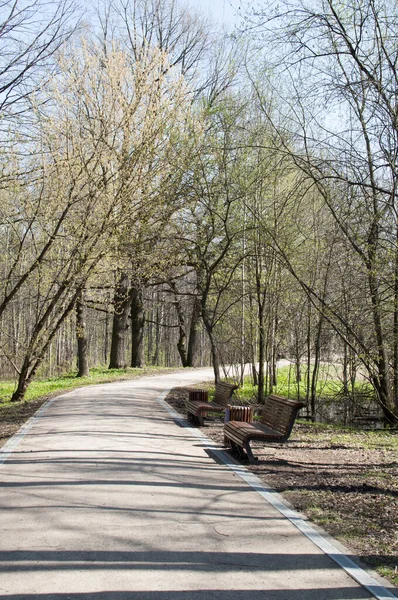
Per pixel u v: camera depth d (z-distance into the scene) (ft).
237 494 22.66
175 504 21.03
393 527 18.62
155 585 13.93
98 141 51.83
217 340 74.59
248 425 32.37
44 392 74.59
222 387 44.62
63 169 49.75
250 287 64.39
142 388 73.97
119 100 52.95
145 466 27.27
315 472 27.07
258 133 51.75
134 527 18.34
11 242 60.08
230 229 60.03
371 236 41.04
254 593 13.57
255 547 16.70
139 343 128.57
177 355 234.17
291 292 64.18
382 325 45.73
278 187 56.24
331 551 16.38
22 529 17.99
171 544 16.83
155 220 61.31
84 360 104.42
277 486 24.12
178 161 56.39
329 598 13.34
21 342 70.74
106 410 49.14
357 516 19.84
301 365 78.28
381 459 31.04
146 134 53.78
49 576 14.39
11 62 35.70
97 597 13.21
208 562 15.48
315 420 59.88
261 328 62.23
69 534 17.56
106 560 15.51
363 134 39.63
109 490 22.79
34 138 41.88
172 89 56.54
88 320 177.58
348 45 35.37
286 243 55.77
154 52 56.34
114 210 54.70
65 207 53.31
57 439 34.65
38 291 61.36
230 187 58.13
